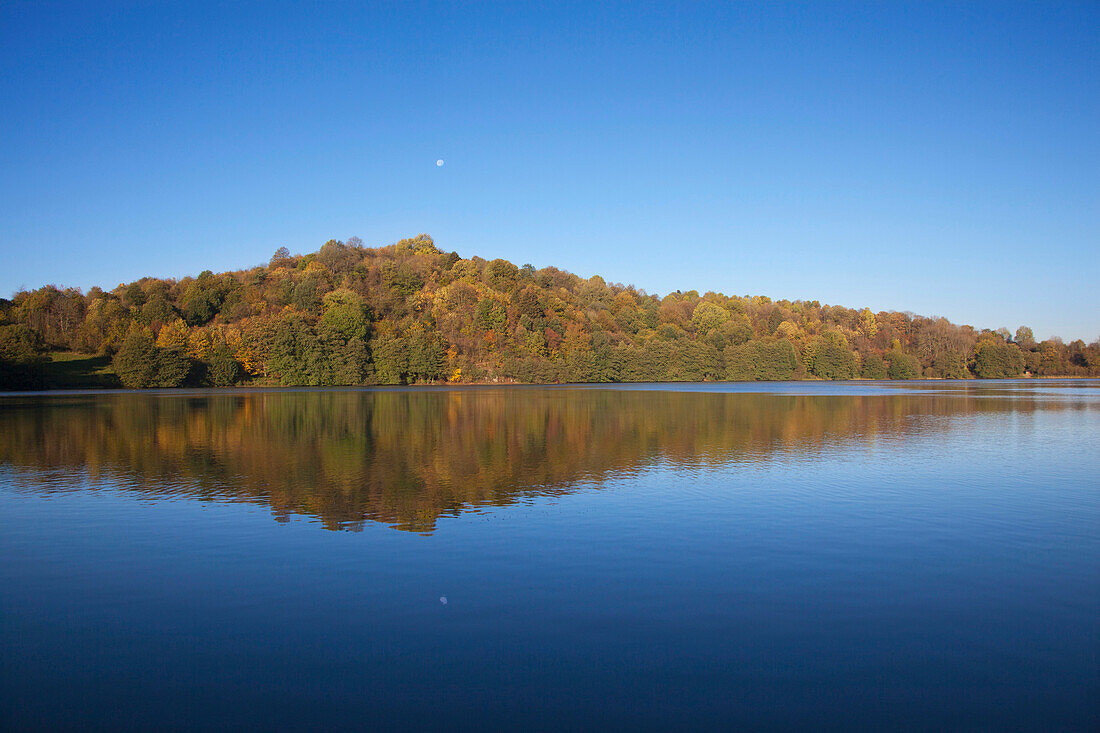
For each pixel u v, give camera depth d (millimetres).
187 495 22094
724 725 8875
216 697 9523
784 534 17469
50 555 15641
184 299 137125
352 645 11039
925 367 182250
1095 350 191500
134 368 104625
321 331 122875
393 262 165250
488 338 138500
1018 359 179250
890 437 39062
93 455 31031
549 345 145250
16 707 9289
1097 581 14039
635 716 9062
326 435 39312
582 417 52500
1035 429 43875
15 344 100688
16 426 44188
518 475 25953
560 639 11258
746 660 10586
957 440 37594
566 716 9062
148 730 8766
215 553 15773
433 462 29125
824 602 12859
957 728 8836
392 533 17469
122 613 12336
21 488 23266
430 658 10609
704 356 157250
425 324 137625
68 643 11148
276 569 14617
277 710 9211
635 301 185125
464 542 16641
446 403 70500
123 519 18906
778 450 33250
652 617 12125
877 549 16188
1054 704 9398
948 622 11992
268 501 21188
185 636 11383
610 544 16500
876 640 11281
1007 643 11203
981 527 18250
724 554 15750
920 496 22172
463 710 9172
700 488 23438
